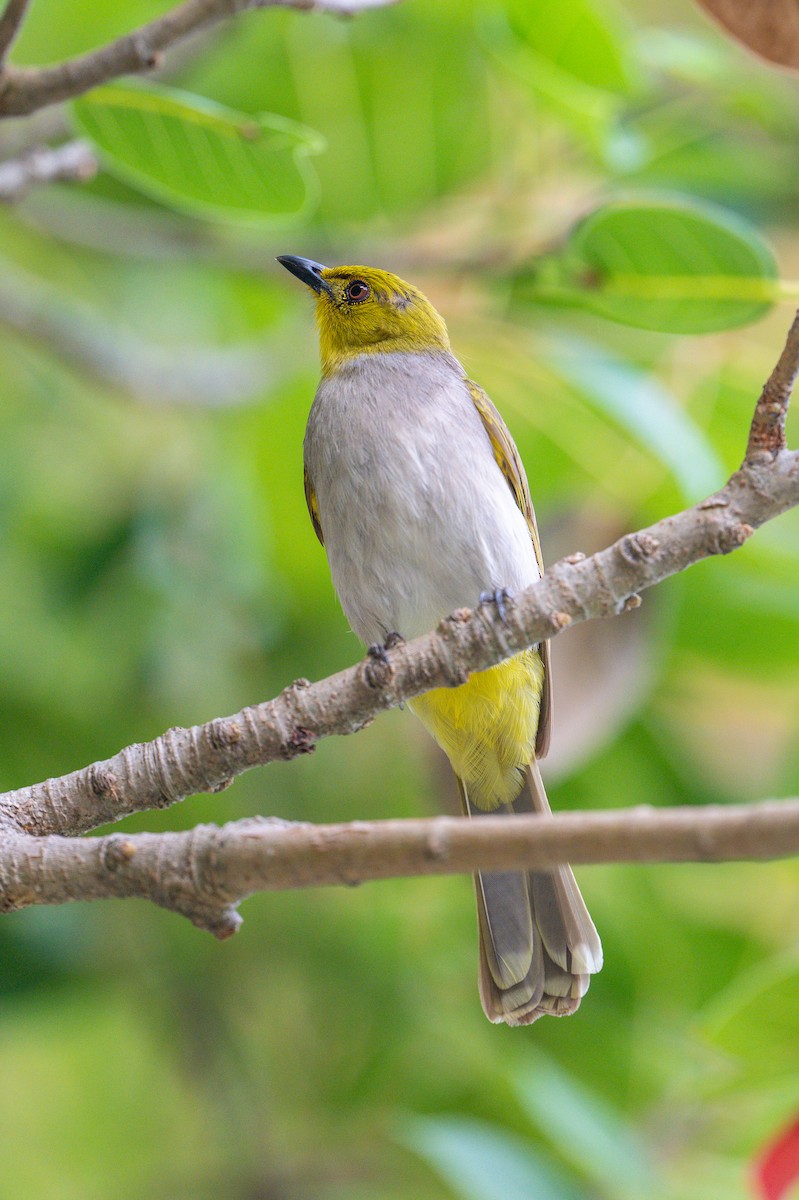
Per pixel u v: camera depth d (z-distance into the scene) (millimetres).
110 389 11406
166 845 5090
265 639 11430
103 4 10992
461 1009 10812
